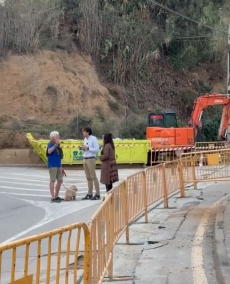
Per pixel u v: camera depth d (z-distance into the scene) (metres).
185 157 15.77
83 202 14.59
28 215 12.59
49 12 39.56
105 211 6.46
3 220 11.90
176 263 7.71
